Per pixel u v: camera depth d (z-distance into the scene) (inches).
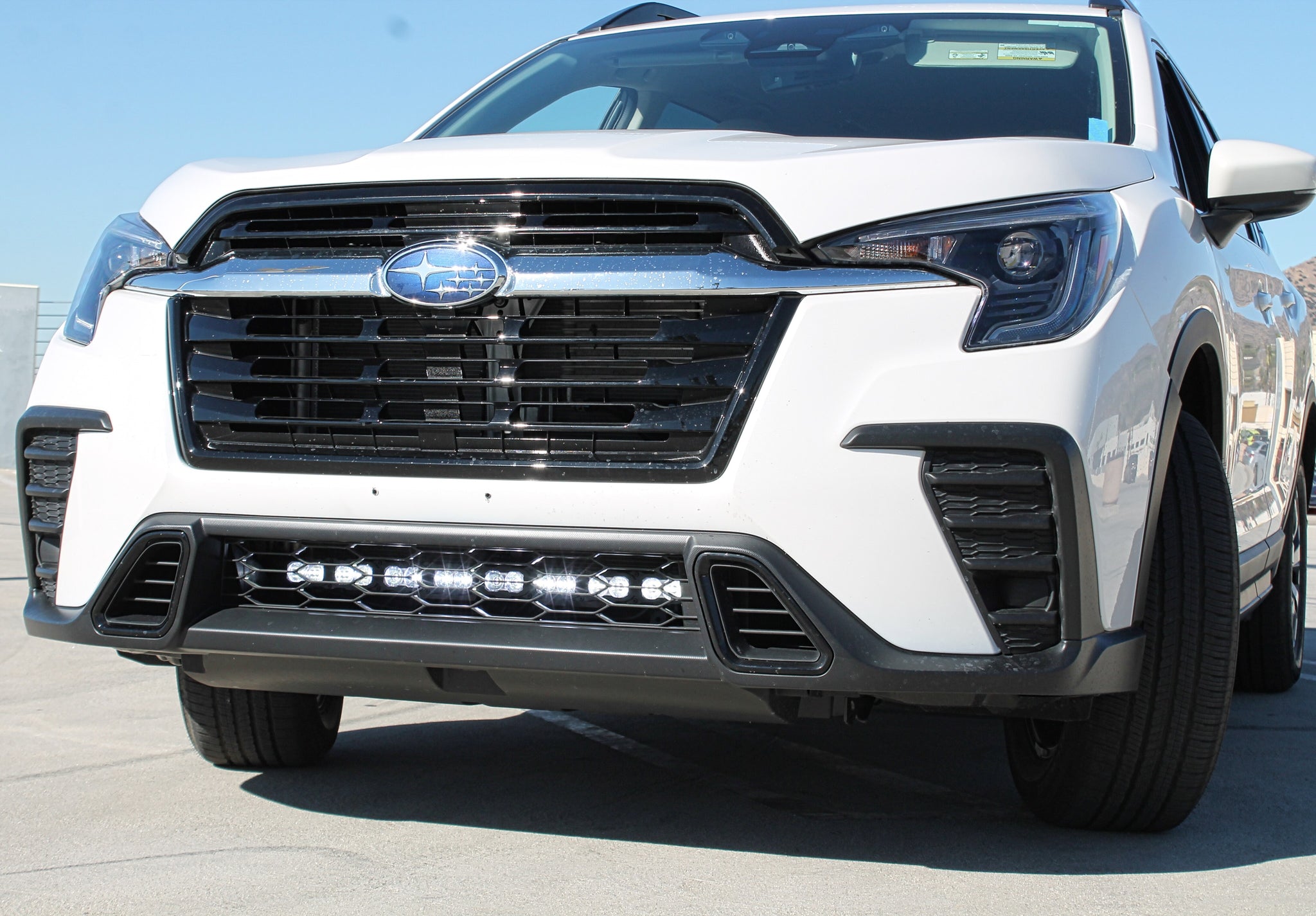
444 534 97.5
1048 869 103.0
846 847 108.3
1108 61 137.8
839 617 91.8
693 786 128.4
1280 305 172.6
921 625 92.0
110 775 128.7
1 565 301.7
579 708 103.0
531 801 121.4
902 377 91.7
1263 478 162.9
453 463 97.9
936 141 104.2
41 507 111.7
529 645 96.3
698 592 93.3
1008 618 92.4
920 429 91.1
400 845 107.1
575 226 98.4
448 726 153.3
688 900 94.3
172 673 181.9
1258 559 154.6
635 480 94.4
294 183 105.0
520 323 98.3
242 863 101.9
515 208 99.7
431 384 99.7
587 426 96.1
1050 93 131.5
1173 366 104.7
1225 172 125.6
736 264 94.8
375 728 151.6
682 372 95.0
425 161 102.3
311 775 130.1
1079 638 92.9
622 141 104.7
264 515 101.1
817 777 132.9
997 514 91.8
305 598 103.4
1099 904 94.5
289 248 104.3
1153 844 110.6
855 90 135.7
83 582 106.3
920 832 113.3
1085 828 114.4
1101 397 93.0
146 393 104.8
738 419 93.4
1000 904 94.2
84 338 109.6
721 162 97.2
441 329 100.4
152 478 103.3
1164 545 107.1
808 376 92.6
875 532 91.6
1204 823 117.6
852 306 92.9
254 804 119.4
